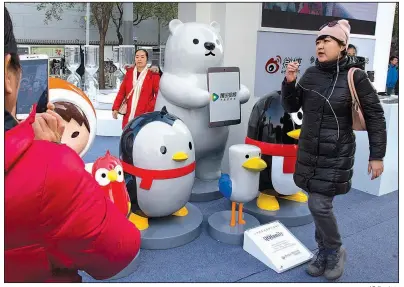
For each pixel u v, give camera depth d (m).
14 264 0.83
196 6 4.51
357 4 5.69
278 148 3.34
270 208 3.57
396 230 3.47
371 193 4.36
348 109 2.43
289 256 2.88
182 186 3.00
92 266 0.93
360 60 2.49
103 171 2.54
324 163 2.48
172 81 3.70
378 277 2.73
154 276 2.66
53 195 0.80
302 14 4.79
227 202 3.95
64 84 2.52
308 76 2.55
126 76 4.88
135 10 15.09
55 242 0.85
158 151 2.87
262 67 4.54
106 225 0.88
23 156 0.79
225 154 4.58
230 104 3.86
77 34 16.05
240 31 4.30
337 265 2.67
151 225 3.20
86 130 2.57
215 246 3.09
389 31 6.88
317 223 2.59
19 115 1.37
